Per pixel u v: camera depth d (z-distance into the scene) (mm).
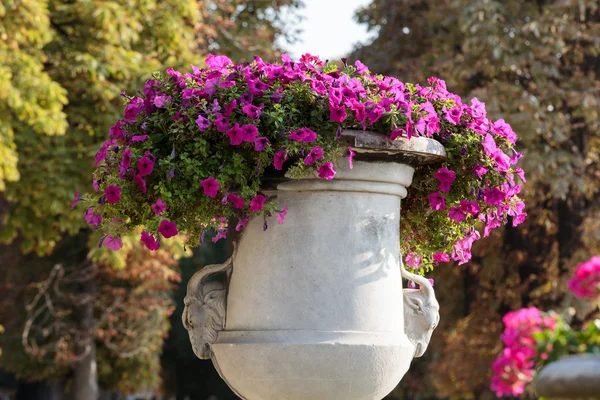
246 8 18562
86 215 4227
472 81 16203
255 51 16719
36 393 24328
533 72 15031
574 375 2645
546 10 15227
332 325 4055
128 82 13664
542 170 14188
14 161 11602
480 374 16234
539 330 3504
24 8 11766
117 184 4027
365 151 4004
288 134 3877
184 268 25875
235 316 4191
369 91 4039
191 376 27906
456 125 4324
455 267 16844
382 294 4148
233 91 3959
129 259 16031
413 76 16297
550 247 16203
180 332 26469
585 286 3389
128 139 4090
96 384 18406
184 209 4035
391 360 4109
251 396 4160
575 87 15523
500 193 4262
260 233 4156
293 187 4070
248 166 3992
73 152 13438
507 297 16297
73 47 13523
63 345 17047
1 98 11688
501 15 15055
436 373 17188
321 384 4023
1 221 13945
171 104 4031
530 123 14359
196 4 14336
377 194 4160
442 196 4258
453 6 15000
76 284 18734
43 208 13094
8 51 12086
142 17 13859
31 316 18438
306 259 4086
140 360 19031
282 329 4062
